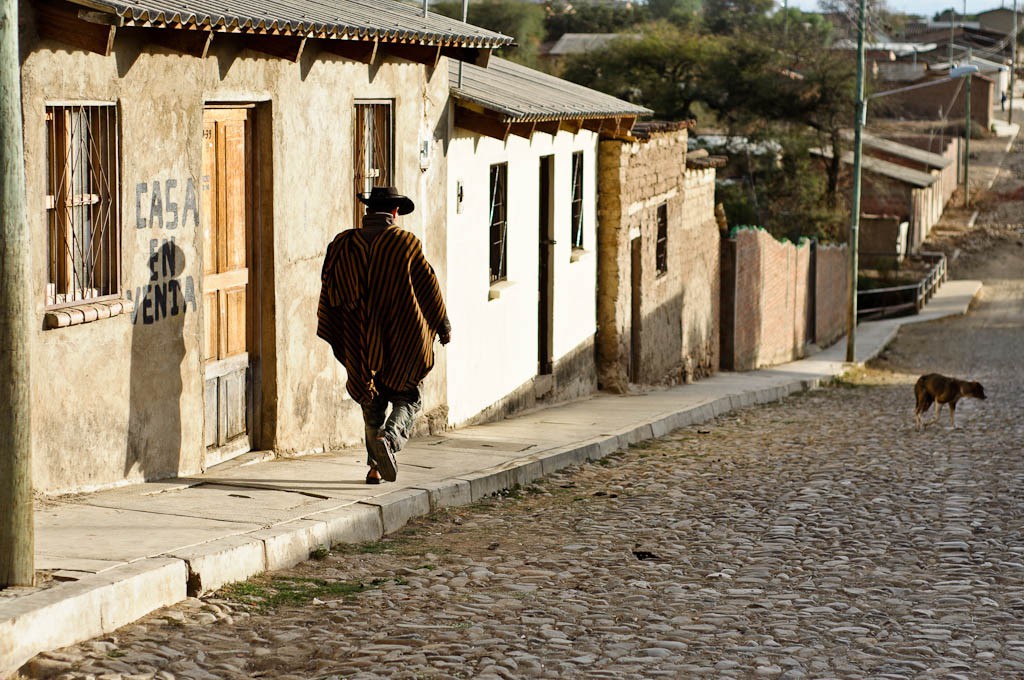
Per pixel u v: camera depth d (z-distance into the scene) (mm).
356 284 9117
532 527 9469
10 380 5922
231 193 9820
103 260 8297
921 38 146875
